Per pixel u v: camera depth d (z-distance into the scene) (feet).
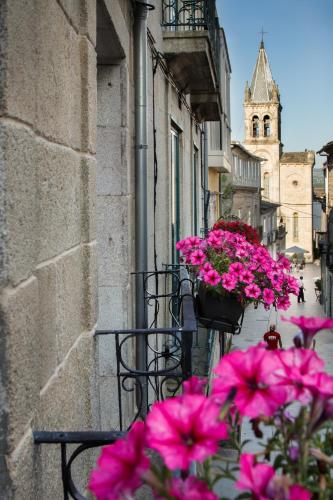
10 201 7.29
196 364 29.58
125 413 18.76
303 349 5.32
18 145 7.63
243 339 83.20
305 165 284.82
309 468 5.24
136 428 4.84
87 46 11.81
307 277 216.33
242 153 169.48
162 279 25.63
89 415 11.73
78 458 11.23
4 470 7.30
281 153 298.35
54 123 9.73
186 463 4.58
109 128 18.51
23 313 7.77
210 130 72.90
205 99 37.24
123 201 18.48
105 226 18.53
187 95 35.60
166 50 26.45
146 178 20.48
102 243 18.53
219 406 5.06
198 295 22.62
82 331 11.81
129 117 19.30
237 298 21.76
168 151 27.55
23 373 7.74
